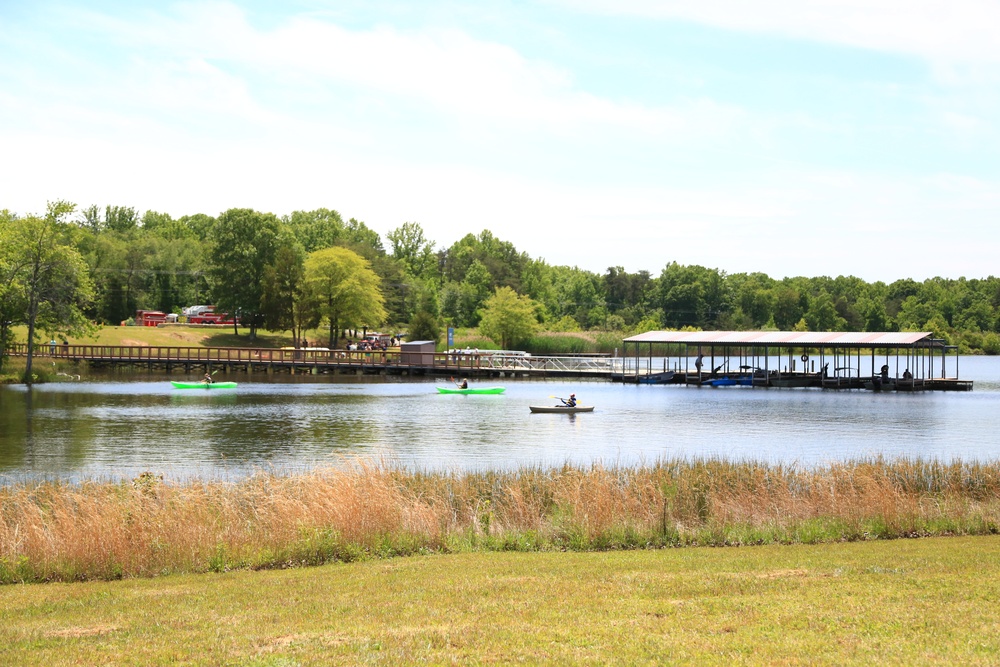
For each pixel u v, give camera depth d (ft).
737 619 39.45
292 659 34.78
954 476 92.32
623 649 35.19
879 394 261.03
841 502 74.79
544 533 67.10
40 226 263.08
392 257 639.76
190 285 497.87
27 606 46.85
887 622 38.40
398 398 237.86
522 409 211.00
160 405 208.54
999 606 41.06
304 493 72.43
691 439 159.12
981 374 380.99
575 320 613.11
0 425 168.14
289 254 391.65
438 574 52.95
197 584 52.29
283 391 255.91
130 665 34.96
